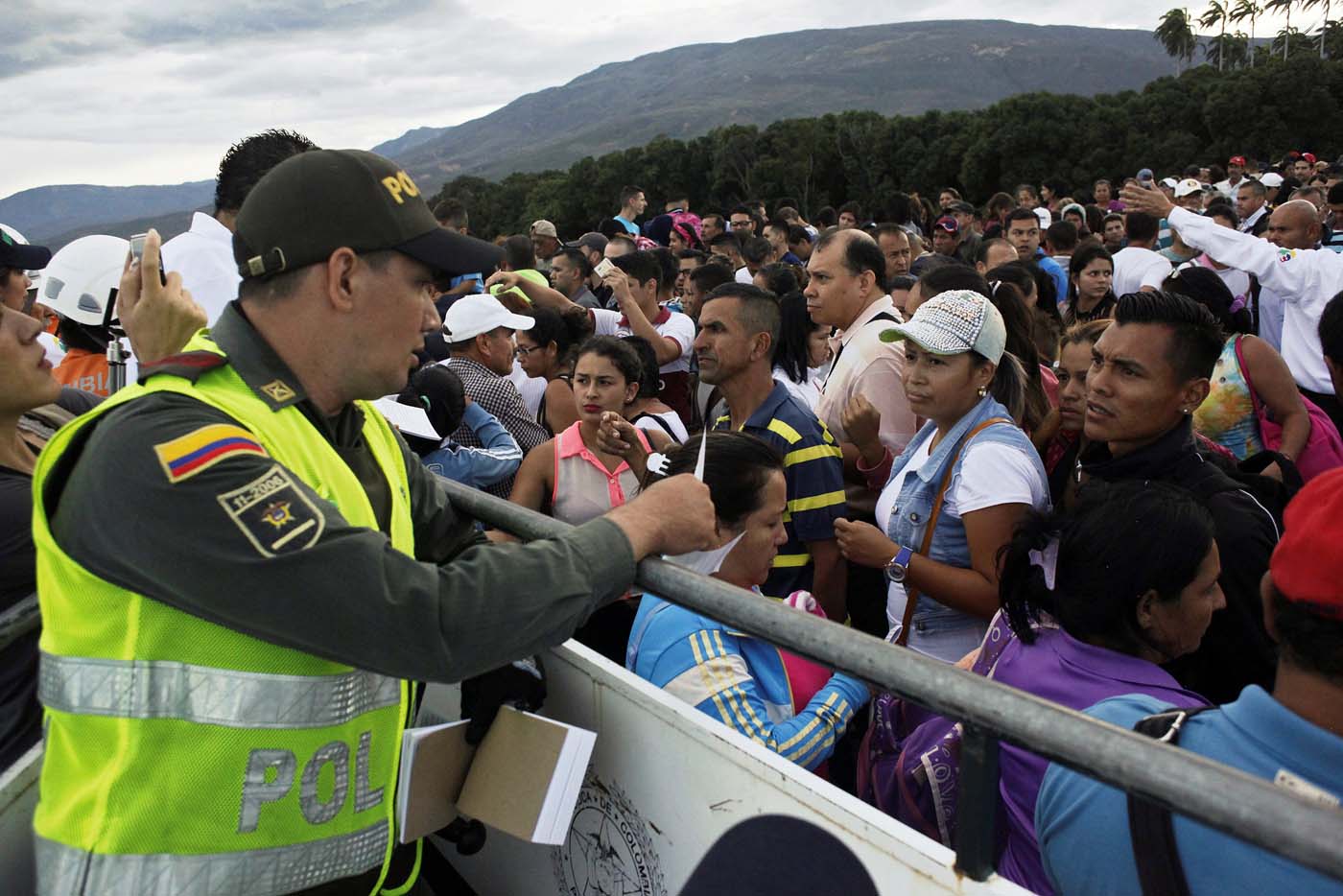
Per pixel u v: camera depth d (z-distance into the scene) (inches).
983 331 102.3
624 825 58.6
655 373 155.7
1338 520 41.2
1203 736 46.0
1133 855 45.9
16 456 73.6
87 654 45.9
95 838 45.4
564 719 63.1
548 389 180.1
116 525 43.7
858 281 166.6
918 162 2481.5
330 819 49.7
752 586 81.7
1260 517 85.7
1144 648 67.0
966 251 374.3
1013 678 70.5
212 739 45.8
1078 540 66.6
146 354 64.4
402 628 43.4
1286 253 179.6
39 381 71.3
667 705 53.2
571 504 128.6
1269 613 44.6
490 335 173.0
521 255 332.2
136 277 65.2
